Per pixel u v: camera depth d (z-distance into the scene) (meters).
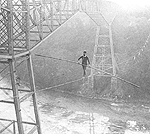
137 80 21.75
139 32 25.77
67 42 29.45
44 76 27.12
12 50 8.22
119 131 15.98
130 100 21.09
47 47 30.03
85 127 16.59
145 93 21.02
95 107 20.55
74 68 25.73
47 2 11.85
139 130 16.16
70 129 16.28
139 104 20.45
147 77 21.50
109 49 25.42
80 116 18.69
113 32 27.20
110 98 21.92
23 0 9.02
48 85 26.14
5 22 8.03
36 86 26.52
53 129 16.33
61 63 27.00
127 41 25.83
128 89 21.66
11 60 8.32
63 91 24.72
